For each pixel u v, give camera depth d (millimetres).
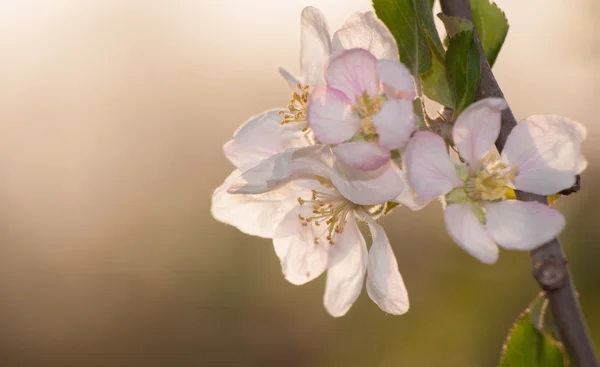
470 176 812
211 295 2545
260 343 2373
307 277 862
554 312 790
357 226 856
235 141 847
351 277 856
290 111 848
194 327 2553
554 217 803
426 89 823
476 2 846
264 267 2430
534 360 800
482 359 1350
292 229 861
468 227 809
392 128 803
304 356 2250
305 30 846
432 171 809
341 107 815
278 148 846
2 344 3037
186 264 2629
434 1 833
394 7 826
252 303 2414
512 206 809
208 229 2600
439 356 1377
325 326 2139
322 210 858
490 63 845
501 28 846
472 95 812
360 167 810
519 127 812
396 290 839
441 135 815
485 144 813
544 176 811
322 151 830
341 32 832
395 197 815
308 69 847
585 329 787
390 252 842
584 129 809
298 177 851
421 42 824
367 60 814
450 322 1381
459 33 812
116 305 2857
